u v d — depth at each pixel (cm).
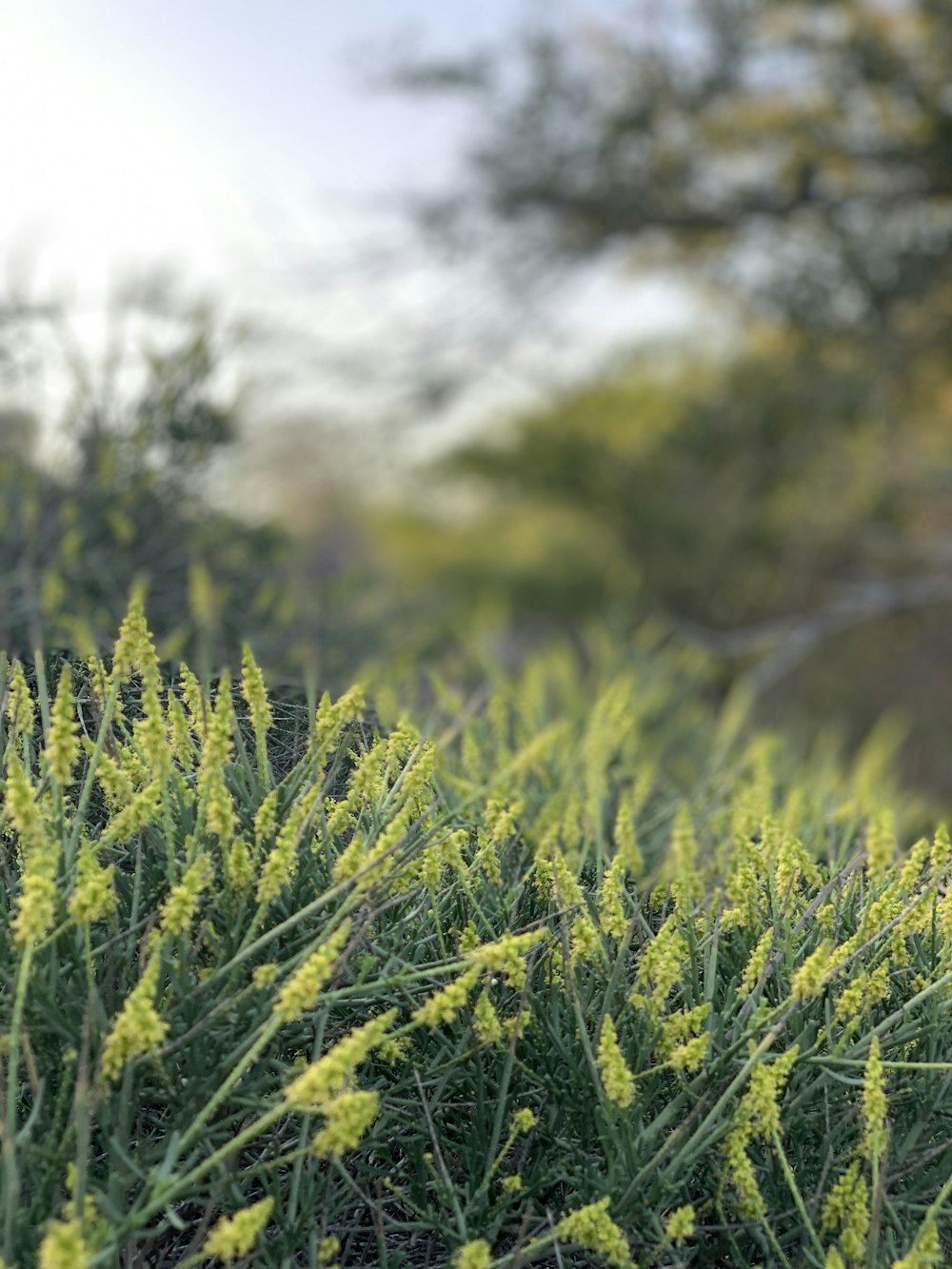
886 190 909
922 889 147
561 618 1448
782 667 832
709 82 864
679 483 1227
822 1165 122
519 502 1486
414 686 243
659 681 343
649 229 926
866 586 892
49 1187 93
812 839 197
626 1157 113
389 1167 124
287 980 109
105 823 134
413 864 123
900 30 874
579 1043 125
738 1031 122
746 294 967
